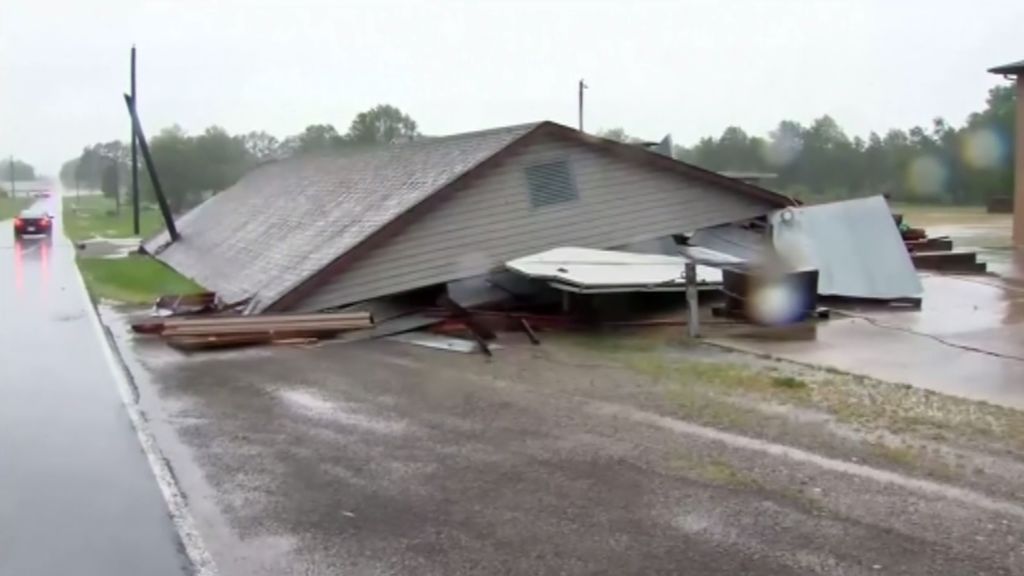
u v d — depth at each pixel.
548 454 6.92
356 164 20.94
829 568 4.82
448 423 7.91
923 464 6.42
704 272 13.80
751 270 13.59
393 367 10.41
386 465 6.76
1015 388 8.70
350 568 4.98
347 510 5.86
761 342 11.50
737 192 17.48
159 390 9.41
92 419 8.32
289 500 6.07
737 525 5.42
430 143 18.48
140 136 27.31
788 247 15.26
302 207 19.89
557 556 5.07
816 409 8.01
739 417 7.80
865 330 12.21
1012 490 5.87
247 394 9.16
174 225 29.91
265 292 14.27
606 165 16.06
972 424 7.41
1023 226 24.11
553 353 11.09
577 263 14.05
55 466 6.90
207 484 6.43
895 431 7.26
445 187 14.16
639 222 16.42
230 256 19.89
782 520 5.47
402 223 13.88
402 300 14.43
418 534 5.43
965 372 9.46
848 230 15.27
